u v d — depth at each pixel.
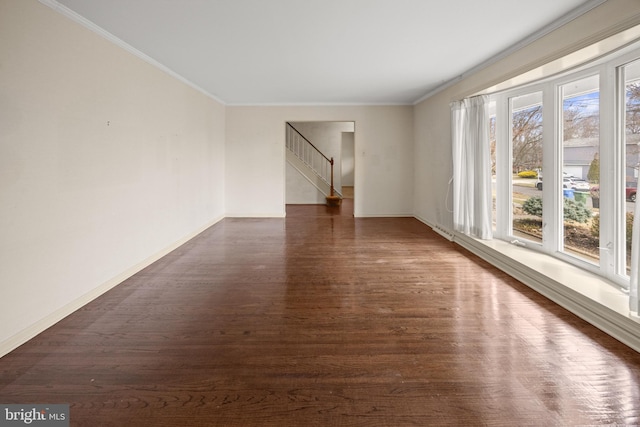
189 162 5.86
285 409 1.83
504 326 2.76
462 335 2.62
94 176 3.35
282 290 3.59
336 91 6.71
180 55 4.36
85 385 2.02
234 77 5.54
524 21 3.31
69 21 3.00
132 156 4.05
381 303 3.25
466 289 3.61
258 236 6.22
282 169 8.11
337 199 10.55
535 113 4.37
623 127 3.10
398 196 8.23
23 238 2.52
